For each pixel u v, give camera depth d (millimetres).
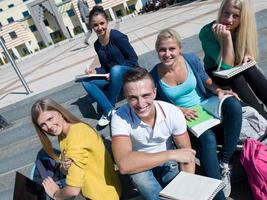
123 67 2943
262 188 1921
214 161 2039
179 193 1610
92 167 2027
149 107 1866
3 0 46125
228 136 2068
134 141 2062
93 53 6246
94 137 2049
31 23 43094
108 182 2121
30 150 3434
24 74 6973
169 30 2188
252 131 2166
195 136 2188
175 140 2074
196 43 4133
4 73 10641
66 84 3908
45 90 4070
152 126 1981
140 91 1796
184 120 2025
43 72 6059
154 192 1975
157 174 2191
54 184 2145
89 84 2975
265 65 3506
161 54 2180
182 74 2273
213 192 1571
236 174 2223
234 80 2436
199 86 2355
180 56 2279
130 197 2428
